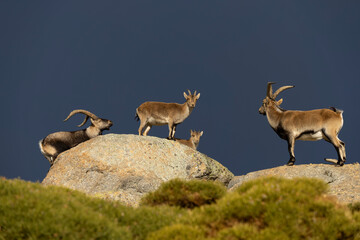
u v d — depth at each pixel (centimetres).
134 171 4831
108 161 4872
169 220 2442
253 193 2439
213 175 5269
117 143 5059
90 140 5197
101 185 4747
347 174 4347
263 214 2281
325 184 2591
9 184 2434
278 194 2377
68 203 2334
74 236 2056
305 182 2555
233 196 2488
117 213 2450
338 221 2269
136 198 4450
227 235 2156
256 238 2111
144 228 2358
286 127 4788
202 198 2877
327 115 4603
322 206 2309
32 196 2298
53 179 4872
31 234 2039
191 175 5125
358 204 3027
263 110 5100
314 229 2203
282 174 4566
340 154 4522
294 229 2164
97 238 2094
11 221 2102
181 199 2905
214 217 2341
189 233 2203
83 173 4834
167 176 4934
